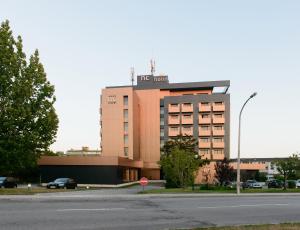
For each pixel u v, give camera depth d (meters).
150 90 101.25
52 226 12.37
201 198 27.30
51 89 32.84
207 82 100.75
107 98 89.50
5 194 27.98
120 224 13.16
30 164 33.56
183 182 49.00
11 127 30.09
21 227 12.09
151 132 99.94
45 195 27.89
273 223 13.72
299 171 52.44
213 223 13.88
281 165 52.50
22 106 30.81
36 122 31.73
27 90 30.83
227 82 100.50
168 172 49.44
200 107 98.62
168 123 100.00
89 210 17.06
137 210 17.58
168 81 103.81
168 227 12.65
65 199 24.52
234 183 55.12
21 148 30.98
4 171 32.50
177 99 100.38
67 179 50.75
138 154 96.00
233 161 94.31
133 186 65.19
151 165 91.75
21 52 32.09
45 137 32.34
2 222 13.09
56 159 63.81
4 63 30.55
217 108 97.62
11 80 30.94
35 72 32.31
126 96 89.06
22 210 16.69
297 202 23.78
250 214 16.72
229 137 97.19
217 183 51.34
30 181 70.06
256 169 93.69
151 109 100.62
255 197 29.25
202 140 98.19
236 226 12.55
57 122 33.00
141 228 12.35
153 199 25.67
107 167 62.78
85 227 12.38
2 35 31.34
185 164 48.94
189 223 13.73
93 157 63.19
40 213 15.61
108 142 88.50
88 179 62.91
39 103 32.31
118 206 19.53
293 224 13.03
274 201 24.53
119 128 88.31
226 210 18.22
